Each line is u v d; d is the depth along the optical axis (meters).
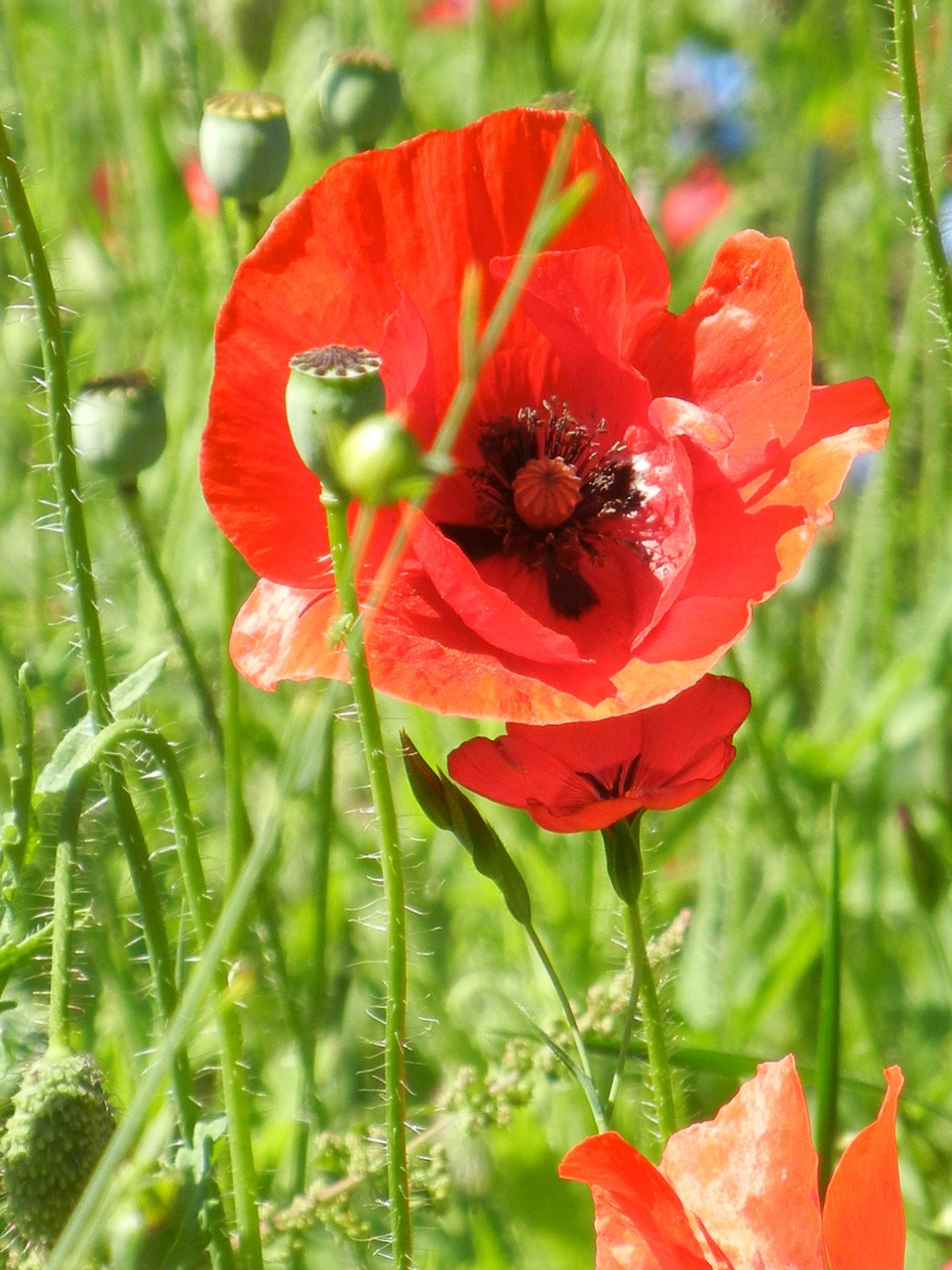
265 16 0.61
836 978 0.47
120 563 0.65
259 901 0.52
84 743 0.46
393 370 0.45
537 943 0.45
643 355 0.47
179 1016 0.39
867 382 0.45
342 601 0.42
